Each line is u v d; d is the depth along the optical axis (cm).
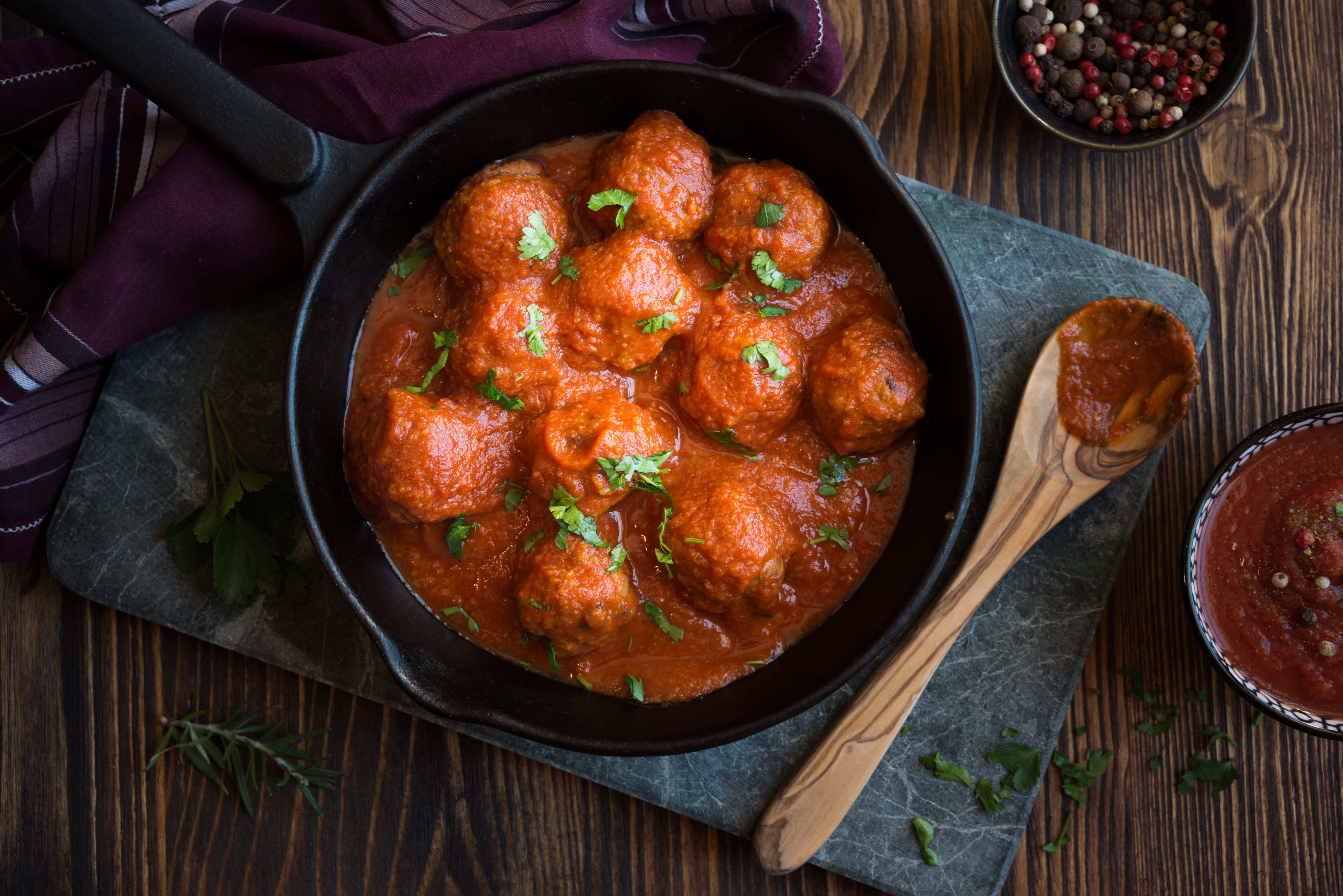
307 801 78
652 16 74
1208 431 78
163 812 79
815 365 71
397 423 69
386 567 73
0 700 79
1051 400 73
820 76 76
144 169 75
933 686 76
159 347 77
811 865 77
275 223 73
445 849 78
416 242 74
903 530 72
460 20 76
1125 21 78
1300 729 70
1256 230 79
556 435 69
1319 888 77
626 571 71
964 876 75
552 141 73
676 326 70
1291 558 72
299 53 75
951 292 68
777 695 70
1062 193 79
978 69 79
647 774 76
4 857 79
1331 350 78
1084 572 76
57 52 76
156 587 77
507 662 72
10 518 77
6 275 77
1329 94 79
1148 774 77
